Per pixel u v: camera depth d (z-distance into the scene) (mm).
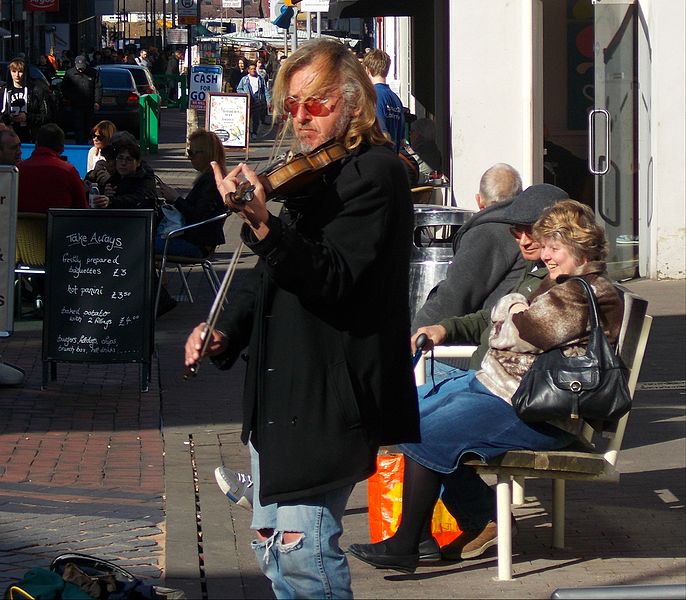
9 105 29531
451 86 18578
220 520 8672
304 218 5285
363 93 5461
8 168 12984
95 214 12867
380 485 7961
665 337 15336
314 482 5211
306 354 5254
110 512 8820
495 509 8156
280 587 5547
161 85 79500
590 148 19062
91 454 10453
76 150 22938
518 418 7484
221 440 10938
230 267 5562
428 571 7812
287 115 5645
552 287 7562
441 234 14164
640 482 9742
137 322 12805
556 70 21406
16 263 15898
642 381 13250
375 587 7504
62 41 79312
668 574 7676
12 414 11773
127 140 17000
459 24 18438
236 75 52594
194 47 92750
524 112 18484
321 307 5250
